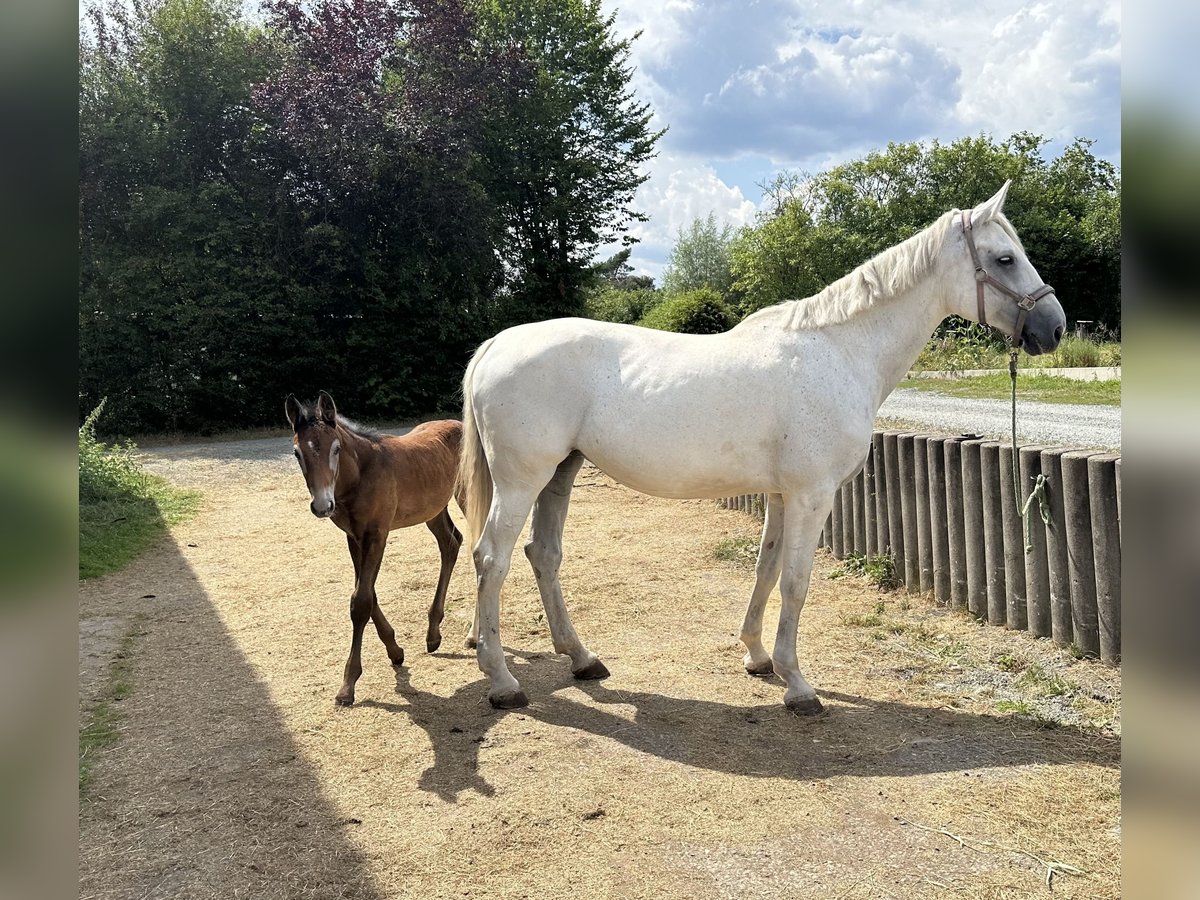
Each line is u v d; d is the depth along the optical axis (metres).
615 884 2.41
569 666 4.21
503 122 20.30
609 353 3.65
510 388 3.62
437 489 4.46
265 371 16.47
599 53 22.61
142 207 15.27
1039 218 29.16
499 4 22.41
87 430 9.33
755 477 3.60
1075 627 4.07
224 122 16.42
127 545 6.91
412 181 17.09
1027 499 4.23
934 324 3.75
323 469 3.52
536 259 21.34
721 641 4.52
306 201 16.91
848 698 3.71
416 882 2.44
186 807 2.87
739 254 31.20
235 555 6.79
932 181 33.47
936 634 4.52
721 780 2.99
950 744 3.23
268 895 2.39
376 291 16.61
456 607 5.29
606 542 6.98
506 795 2.91
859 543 5.90
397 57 18.28
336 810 2.84
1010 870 2.43
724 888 2.38
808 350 3.59
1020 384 12.99
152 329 15.55
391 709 3.70
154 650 4.52
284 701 3.80
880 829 2.66
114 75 16.09
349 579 6.02
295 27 16.91
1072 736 3.29
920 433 5.22
